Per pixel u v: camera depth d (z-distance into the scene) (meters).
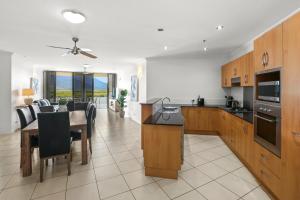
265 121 2.15
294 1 2.08
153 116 3.10
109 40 3.62
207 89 5.41
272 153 2.00
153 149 2.53
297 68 1.58
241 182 2.39
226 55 5.21
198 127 4.84
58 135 2.53
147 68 5.61
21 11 2.31
